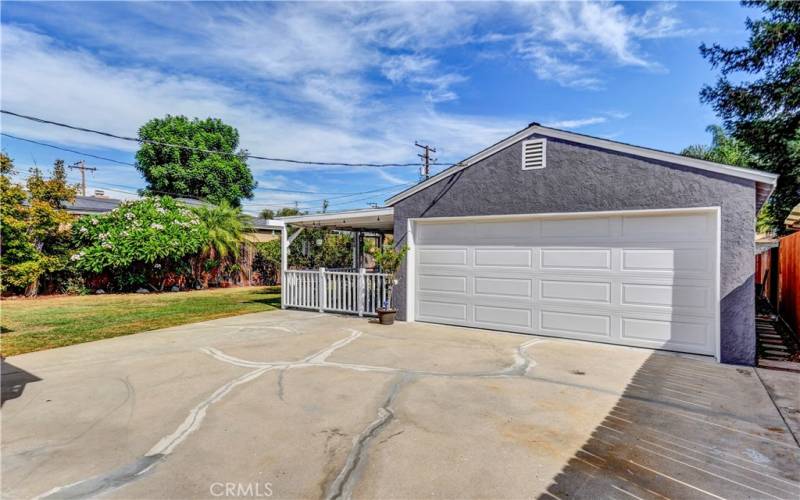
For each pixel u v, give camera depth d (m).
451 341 7.03
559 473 2.86
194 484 2.74
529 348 6.48
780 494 2.60
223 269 17.92
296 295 11.03
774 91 11.53
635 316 6.48
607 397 4.35
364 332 7.85
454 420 3.77
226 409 4.07
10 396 4.44
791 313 8.25
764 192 6.13
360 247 15.40
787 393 4.45
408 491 2.64
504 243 7.78
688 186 5.95
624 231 6.58
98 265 13.73
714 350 5.82
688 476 2.82
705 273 5.97
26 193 12.55
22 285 12.65
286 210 32.78
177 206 16.48
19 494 2.63
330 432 3.54
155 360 5.88
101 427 3.66
